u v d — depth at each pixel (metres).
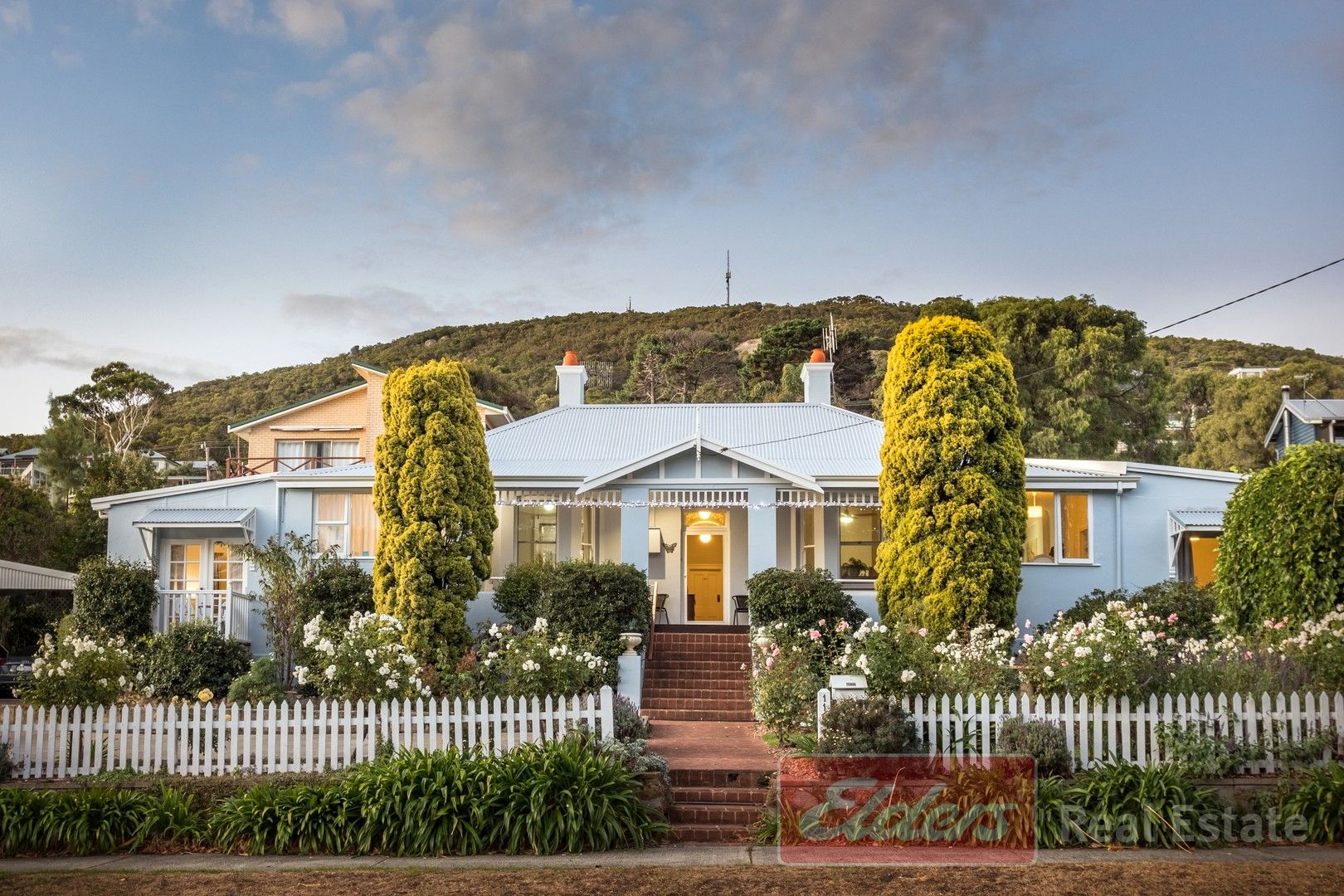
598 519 28.89
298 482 27.16
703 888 11.07
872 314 93.31
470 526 22.70
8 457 62.88
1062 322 48.34
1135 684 14.70
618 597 23.61
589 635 22.62
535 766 13.74
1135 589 26.06
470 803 13.22
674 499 26.42
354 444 43.31
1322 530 16.36
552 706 15.62
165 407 74.81
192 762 15.07
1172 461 48.12
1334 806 12.88
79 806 13.52
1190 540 26.47
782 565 28.39
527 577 24.91
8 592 29.61
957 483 22.27
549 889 11.09
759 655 21.33
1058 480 26.12
